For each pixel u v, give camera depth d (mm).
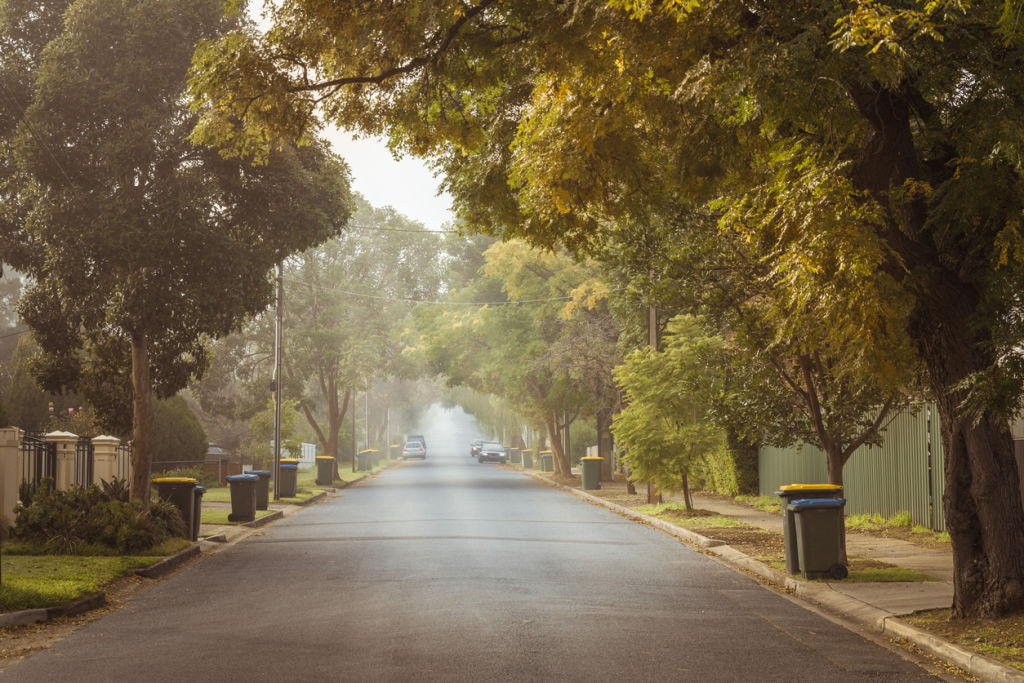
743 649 9273
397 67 12133
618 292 32062
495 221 13820
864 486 23203
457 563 15742
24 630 10438
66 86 19031
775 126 9062
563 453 48969
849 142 9375
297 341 60094
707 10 9125
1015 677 7762
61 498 17469
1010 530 10109
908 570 14227
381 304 67750
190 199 19453
